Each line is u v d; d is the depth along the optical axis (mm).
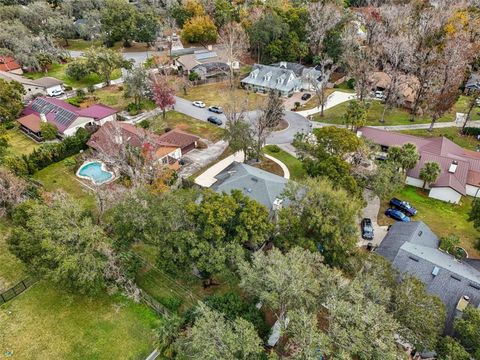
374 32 98938
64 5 124875
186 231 33406
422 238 41656
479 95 72625
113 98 83375
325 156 48438
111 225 40844
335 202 35531
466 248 43750
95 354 31469
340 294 28172
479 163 55781
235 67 100000
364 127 67625
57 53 101625
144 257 41531
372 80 80625
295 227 35250
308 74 86438
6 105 69875
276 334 30750
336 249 34750
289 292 27172
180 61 96438
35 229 34469
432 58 80250
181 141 62438
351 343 24422
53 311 35125
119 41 119562
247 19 108438
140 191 38312
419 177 53750
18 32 98125
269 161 61312
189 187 53562
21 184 45500
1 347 31891
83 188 53562
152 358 31062
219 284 37531
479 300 32344
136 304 35906
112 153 53094
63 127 65438
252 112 78688
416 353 30547
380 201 51938
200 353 25391
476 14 106250
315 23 101062
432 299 28719
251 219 33719
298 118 78500
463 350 26328
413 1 120750
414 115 78625
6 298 36125
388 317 25875
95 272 33188
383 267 31781
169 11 122938
